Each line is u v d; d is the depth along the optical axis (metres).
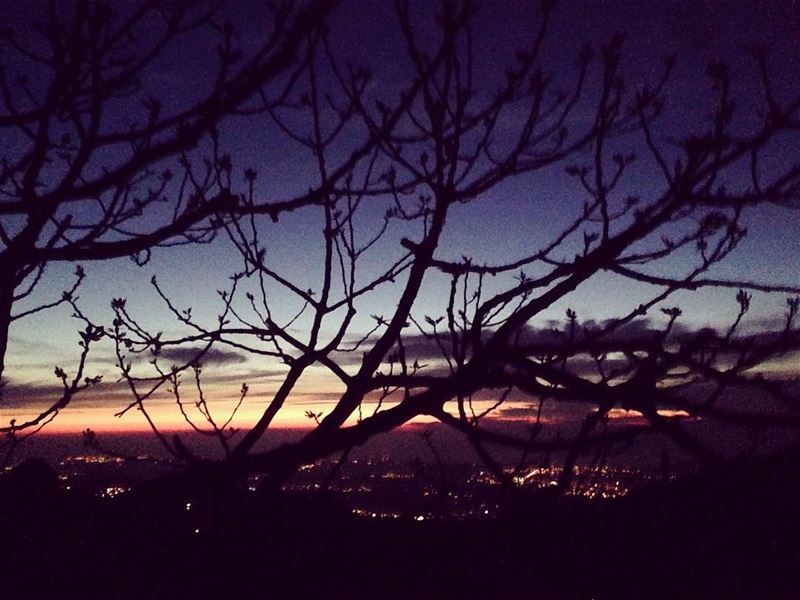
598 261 2.27
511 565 2.08
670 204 2.23
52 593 2.25
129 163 2.41
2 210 2.44
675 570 1.92
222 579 2.35
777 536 1.88
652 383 2.04
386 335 2.69
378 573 2.19
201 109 2.39
